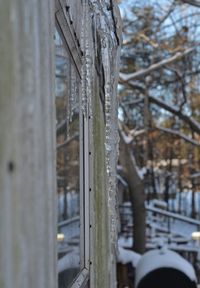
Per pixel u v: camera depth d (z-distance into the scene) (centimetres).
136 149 1762
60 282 223
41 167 124
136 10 1320
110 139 442
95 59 385
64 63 257
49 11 166
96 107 392
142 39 1327
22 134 104
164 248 737
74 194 297
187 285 682
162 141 1822
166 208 1725
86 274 314
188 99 1538
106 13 412
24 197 103
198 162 1903
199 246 1165
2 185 94
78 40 304
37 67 127
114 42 474
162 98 1466
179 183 1939
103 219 421
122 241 1385
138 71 1280
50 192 144
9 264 95
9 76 99
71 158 286
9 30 100
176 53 1314
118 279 883
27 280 103
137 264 774
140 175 1238
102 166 428
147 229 1420
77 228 307
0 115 95
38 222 117
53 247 150
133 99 1472
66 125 263
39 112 125
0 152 94
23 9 110
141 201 1167
